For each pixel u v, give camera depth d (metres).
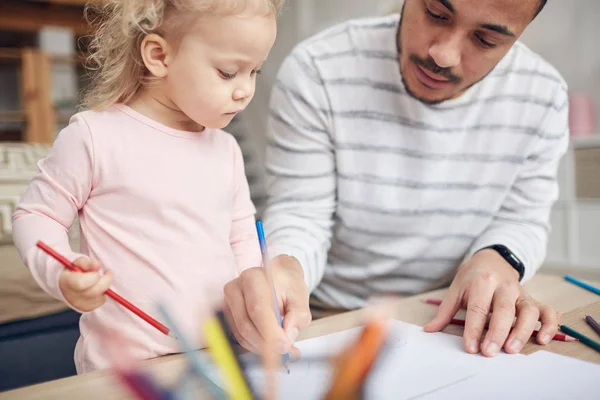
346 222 1.09
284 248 0.90
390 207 1.06
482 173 1.06
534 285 0.88
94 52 0.74
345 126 1.06
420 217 1.07
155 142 0.69
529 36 3.01
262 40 0.62
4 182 1.31
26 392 0.52
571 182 2.68
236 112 0.65
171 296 0.67
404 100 1.02
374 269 1.11
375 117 1.04
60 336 1.20
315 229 1.03
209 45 0.61
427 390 0.52
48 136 3.66
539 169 1.08
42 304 1.22
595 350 0.63
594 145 2.58
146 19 0.62
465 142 1.05
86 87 0.77
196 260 0.70
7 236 1.25
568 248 2.73
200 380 0.54
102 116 0.68
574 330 0.67
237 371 0.54
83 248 0.69
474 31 0.82
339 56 1.06
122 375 0.51
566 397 0.51
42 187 0.65
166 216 0.68
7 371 1.13
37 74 3.62
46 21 3.66
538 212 1.07
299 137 1.06
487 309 0.69
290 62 1.09
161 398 0.49
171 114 0.71
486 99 1.04
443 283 1.13
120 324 0.67
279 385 0.52
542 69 1.07
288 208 1.06
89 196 0.68
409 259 1.09
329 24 3.51
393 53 1.02
